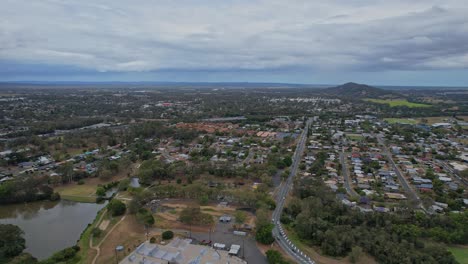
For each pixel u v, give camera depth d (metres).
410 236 123.56
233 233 132.38
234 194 161.88
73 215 159.25
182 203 165.38
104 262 111.50
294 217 147.00
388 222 131.75
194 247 119.62
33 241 132.25
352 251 111.19
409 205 145.25
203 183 187.50
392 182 190.88
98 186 195.25
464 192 176.62
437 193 173.50
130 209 151.88
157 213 152.62
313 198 154.25
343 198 165.50
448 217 136.12
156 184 196.88
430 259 106.38
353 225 136.00
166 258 111.31
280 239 126.69
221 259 111.44
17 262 107.06
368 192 174.25
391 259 107.81
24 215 160.12
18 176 198.00
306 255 115.06
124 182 191.12
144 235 131.12
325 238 119.56
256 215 138.62
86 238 129.88
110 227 138.50
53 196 176.00
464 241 123.75
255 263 110.44
